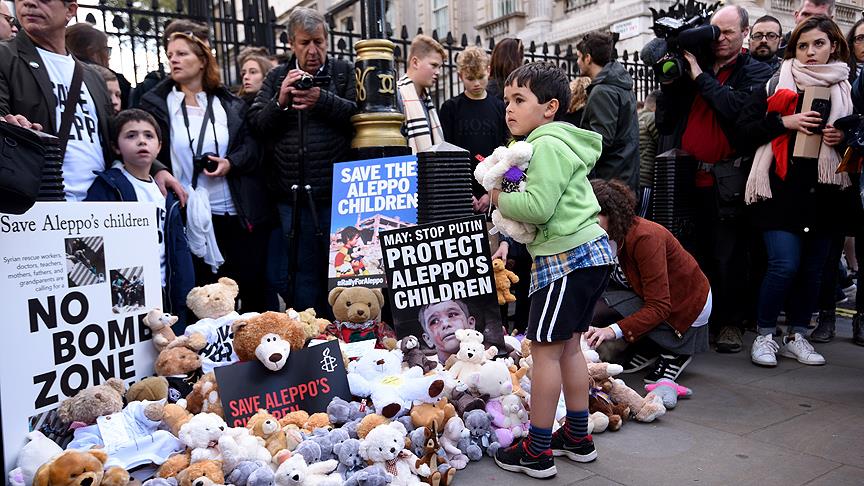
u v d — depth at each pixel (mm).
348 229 3775
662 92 4734
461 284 3395
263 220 4121
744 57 4605
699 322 3836
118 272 2756
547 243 2580
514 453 2721
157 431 2438
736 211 4430
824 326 4840
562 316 2537
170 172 3908
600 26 12258
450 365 3125
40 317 2465
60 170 2742
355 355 3240
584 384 2760
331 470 2287
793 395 3656
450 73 7047
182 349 2838
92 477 2074
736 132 4273
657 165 4711
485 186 2611
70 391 2555
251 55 5113
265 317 2781
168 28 3986
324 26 4055
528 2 14391
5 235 2361
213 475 2203
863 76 3756
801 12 5055
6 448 2303
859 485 2562
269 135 4078
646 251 3598
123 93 4566
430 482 2484
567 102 2684
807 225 4086
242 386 2668
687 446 2979
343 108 3959
